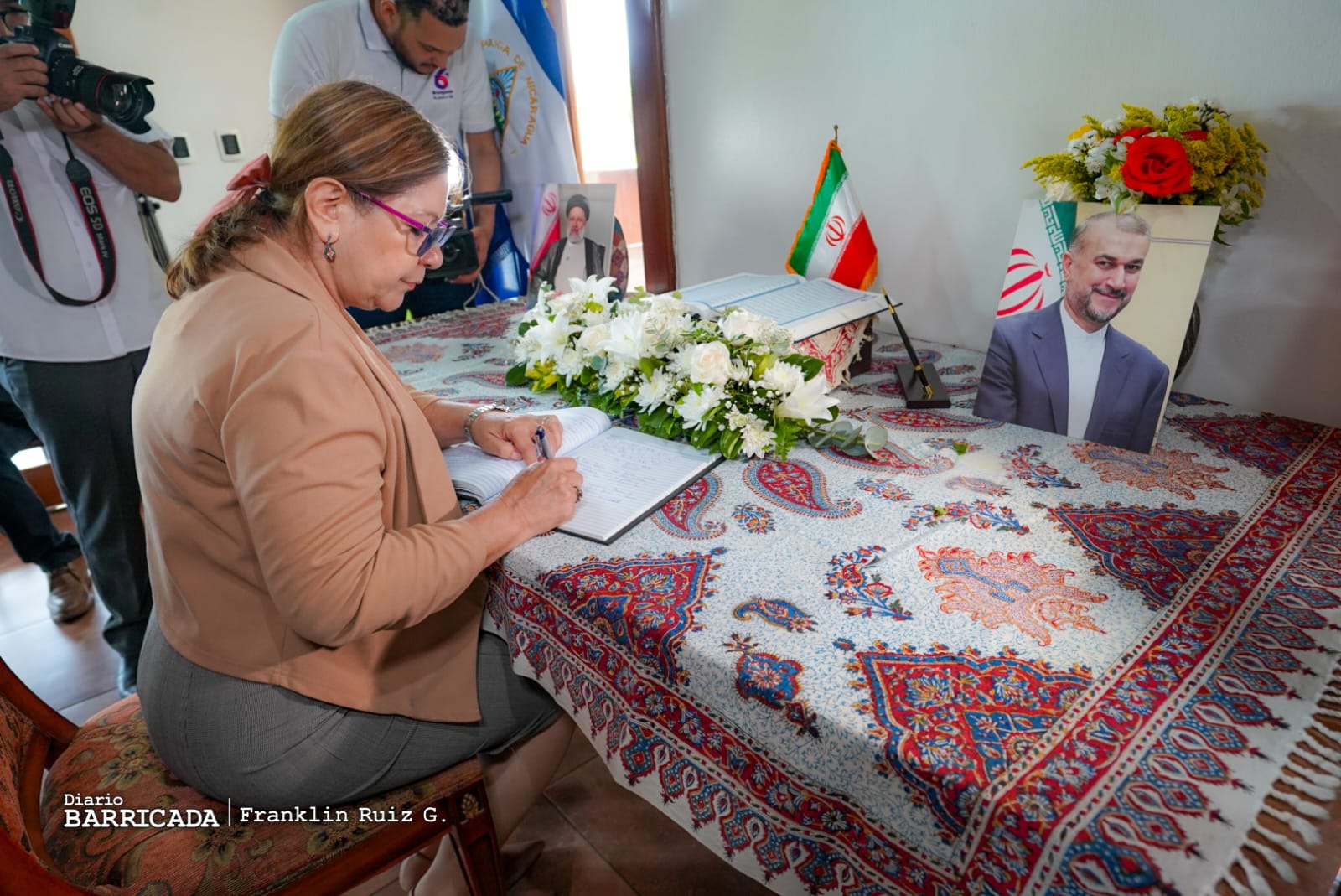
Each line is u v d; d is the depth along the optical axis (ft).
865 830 1.89
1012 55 4.11
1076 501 2.82
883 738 1.77
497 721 3.10
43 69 4.60
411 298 8.84
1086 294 3.21
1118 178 3.02
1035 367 3.45
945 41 4.36
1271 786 1.58
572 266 5.20
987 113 4.32
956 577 2.39
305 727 2.64
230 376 2.15
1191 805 1.54
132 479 5.64
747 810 2.17
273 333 2.18
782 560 2.54
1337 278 3.35
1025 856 1.56
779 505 2.91
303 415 2.09
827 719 1.84
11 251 4.93
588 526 2.79
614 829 4.37
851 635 2.14
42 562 6.43
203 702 2.60
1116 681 1.91
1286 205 3.41
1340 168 3.22
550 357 4.11
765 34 5.28
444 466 2.77
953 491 2.95
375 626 2.26
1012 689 1.90
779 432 3.28
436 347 5.34
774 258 5.93
